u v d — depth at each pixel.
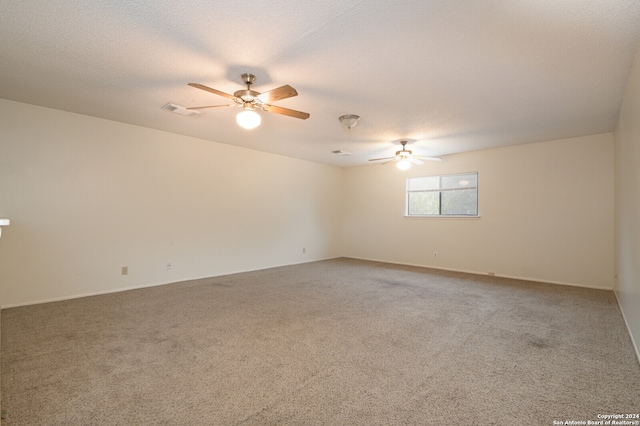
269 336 2.75
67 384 1.96
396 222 6.93
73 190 3.94
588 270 4.68
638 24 1.99
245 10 1.92
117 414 1.68
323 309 3.53
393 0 1.80
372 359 2.33
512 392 1.91
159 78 2.88
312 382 2.01
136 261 4.48
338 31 2.12
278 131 4.64
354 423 1.62
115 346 2.52
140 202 4.51
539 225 5.12
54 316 3.23
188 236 5.03
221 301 3.83
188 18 2.01
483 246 5.70
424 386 1.97
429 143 5.27
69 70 2.74
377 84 2.96
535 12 1.89
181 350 2.46
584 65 2.55
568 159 4.87
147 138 4.57
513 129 4.39
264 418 1.66
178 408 1.73
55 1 1.85
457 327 2.99
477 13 1.91
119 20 2.03
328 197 7.55
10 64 2.64
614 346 2.57
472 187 5.91
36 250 3.69
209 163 5.28
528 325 3.06
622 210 3.41
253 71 2.72
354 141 5.20
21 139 3.58
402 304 3.75
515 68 2.62
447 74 2.74
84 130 4.02
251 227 5.92
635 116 2.43
